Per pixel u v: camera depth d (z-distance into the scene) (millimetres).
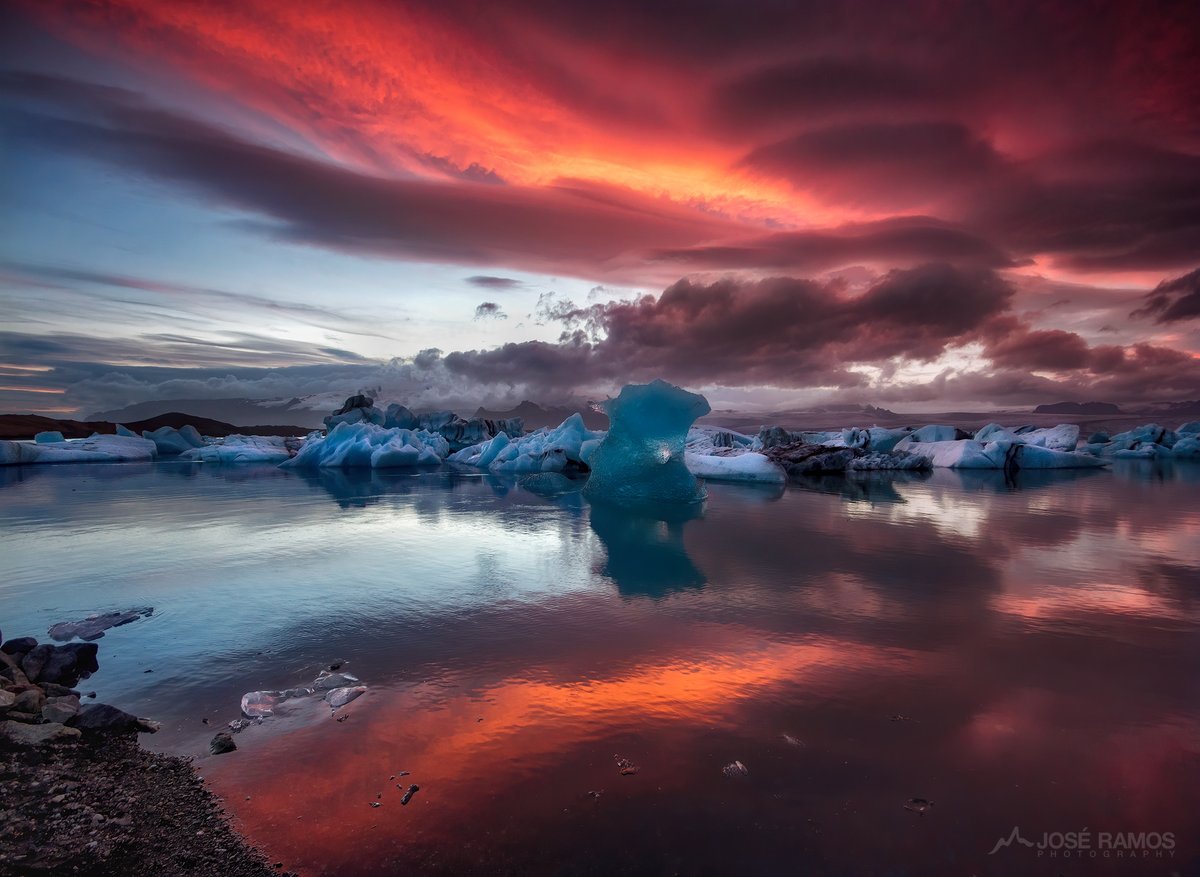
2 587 5676
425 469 21891
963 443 22188
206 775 2693
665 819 2391
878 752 2871
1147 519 9898
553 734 3039
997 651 4109
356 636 4422
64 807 2439
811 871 2123
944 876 2100
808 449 20797
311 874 2098
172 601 5258
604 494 13117
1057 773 2705
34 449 20281
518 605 5176
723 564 6688
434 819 2391
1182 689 3521
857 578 6066
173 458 24797
